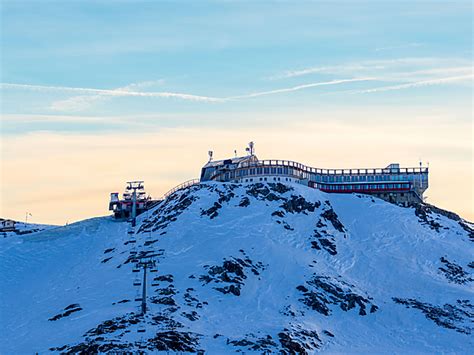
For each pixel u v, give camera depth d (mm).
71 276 163625
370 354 127375
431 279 159625
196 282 148000
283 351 120375
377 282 157500
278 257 160250
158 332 120625
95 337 119500
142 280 148875
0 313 146500
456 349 131500
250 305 141750
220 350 118750
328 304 145625
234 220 175500
